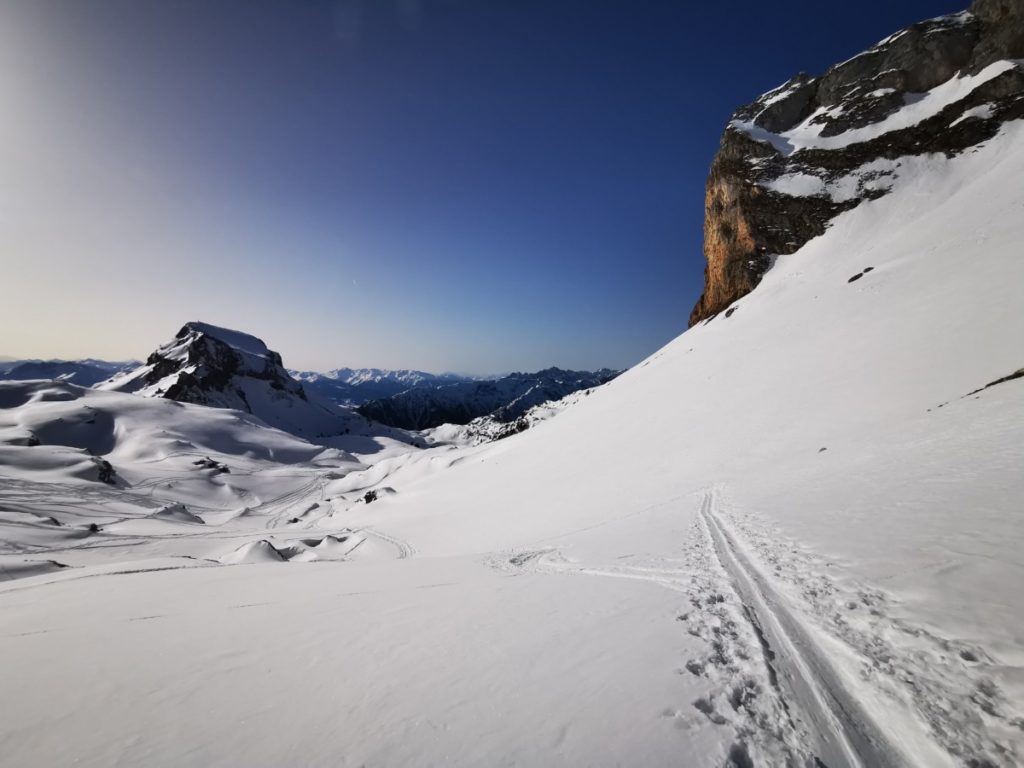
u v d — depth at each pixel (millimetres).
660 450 32469
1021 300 21234
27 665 6125
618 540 14328
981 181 45594
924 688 4180
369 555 40969
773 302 53219
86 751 3988
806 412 25141
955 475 9891
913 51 65938
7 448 115562
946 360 21000
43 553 50938
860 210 57969
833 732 3840
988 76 55688
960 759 3420
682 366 52062
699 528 13242
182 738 4117
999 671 4062
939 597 5531
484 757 3559
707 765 3389
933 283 30422
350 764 3598
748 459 23562
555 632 6066
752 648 5328
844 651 5074
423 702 4477
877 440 16672
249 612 8500
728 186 73750
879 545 7715
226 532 71688
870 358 26359
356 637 6496
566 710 4141
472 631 6379
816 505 11750
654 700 4223
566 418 66750
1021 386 14641
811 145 68500
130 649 6547
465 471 72875
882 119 64500
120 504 96125
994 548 6180
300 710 4520
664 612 6617
